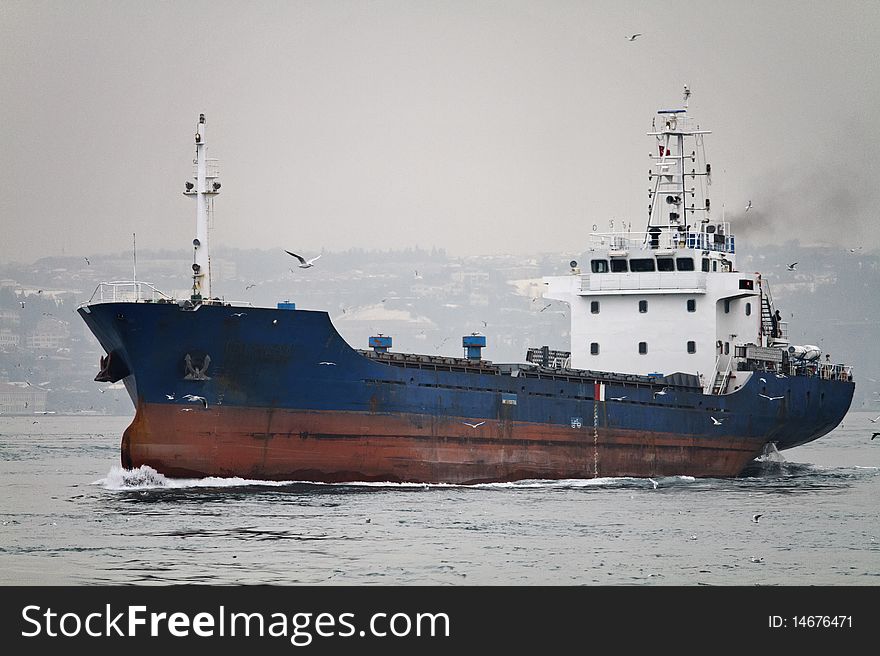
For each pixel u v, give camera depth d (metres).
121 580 182.12
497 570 188.12
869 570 193.25
